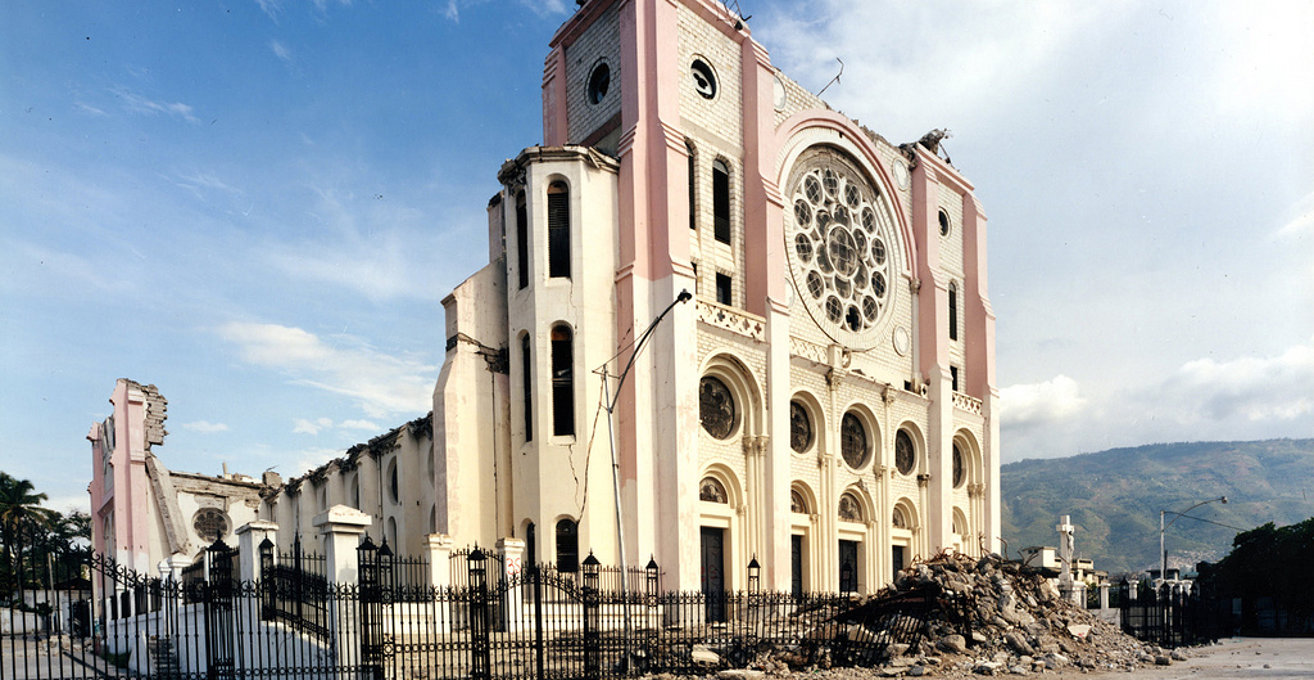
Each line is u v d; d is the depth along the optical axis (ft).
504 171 107.96
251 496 190.60
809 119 130.21
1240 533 214.69
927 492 138.72
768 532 108.37
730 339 108.99
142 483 159.22
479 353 107.14
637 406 99.30
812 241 128.98
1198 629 131.95
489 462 105.19
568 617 80.02
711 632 86.22
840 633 78.18
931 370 142.20
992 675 71.20
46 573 60.08
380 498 143.95
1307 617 197.77
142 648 89.71
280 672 59.16
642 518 97.25
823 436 121.29
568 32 123.75
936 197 150.71
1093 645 89.71
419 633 61.11
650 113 107.96
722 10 118.83
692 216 111.55
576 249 102.22
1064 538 159.94
